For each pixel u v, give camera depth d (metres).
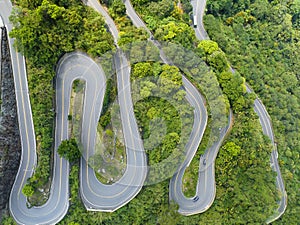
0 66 53.72
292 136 81.38
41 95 55.12
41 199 58.62
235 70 75.81
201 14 81.06
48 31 54.25
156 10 66.56
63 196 59.84
